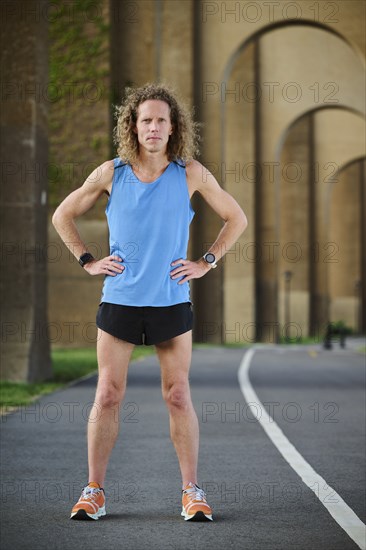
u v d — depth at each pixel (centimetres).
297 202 13100
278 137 10581
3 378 3534
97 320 1094
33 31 3584
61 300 6944
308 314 13450
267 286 10900
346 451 1714
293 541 991
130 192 1080
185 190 1093
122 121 1082
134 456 1634
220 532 1034
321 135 13050
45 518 1101
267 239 10825
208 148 7912
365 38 7575
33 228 3581
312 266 13588
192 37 7800
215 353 6944
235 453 1683
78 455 1630
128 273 1073
